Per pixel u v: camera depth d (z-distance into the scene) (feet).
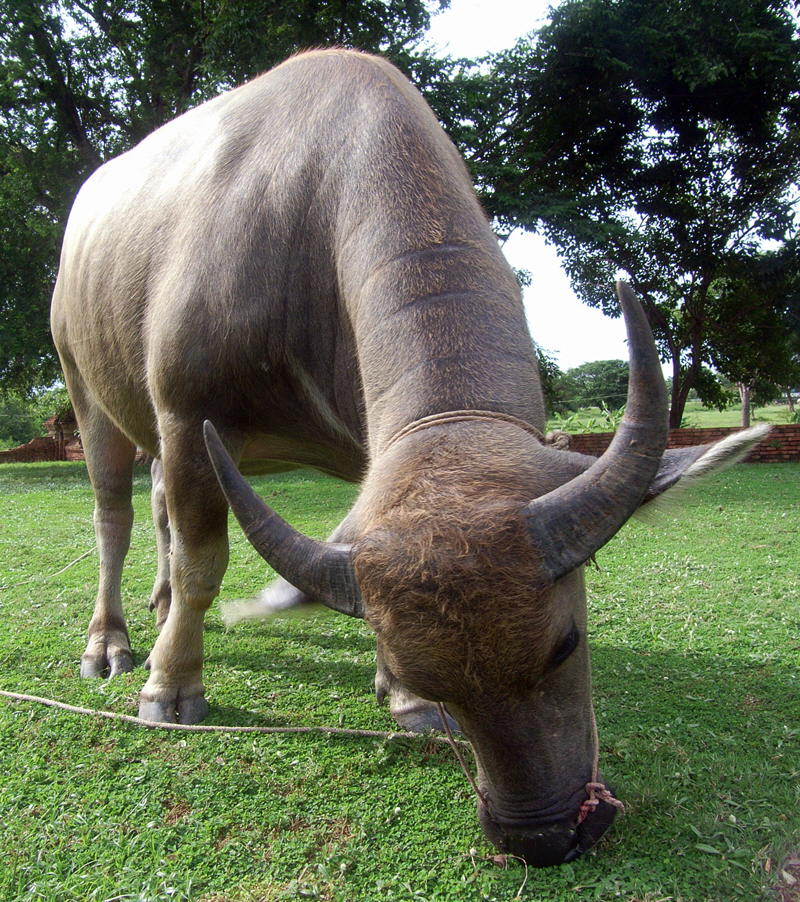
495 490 6.46
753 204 63.05
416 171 9.54
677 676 13.15
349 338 10.21
